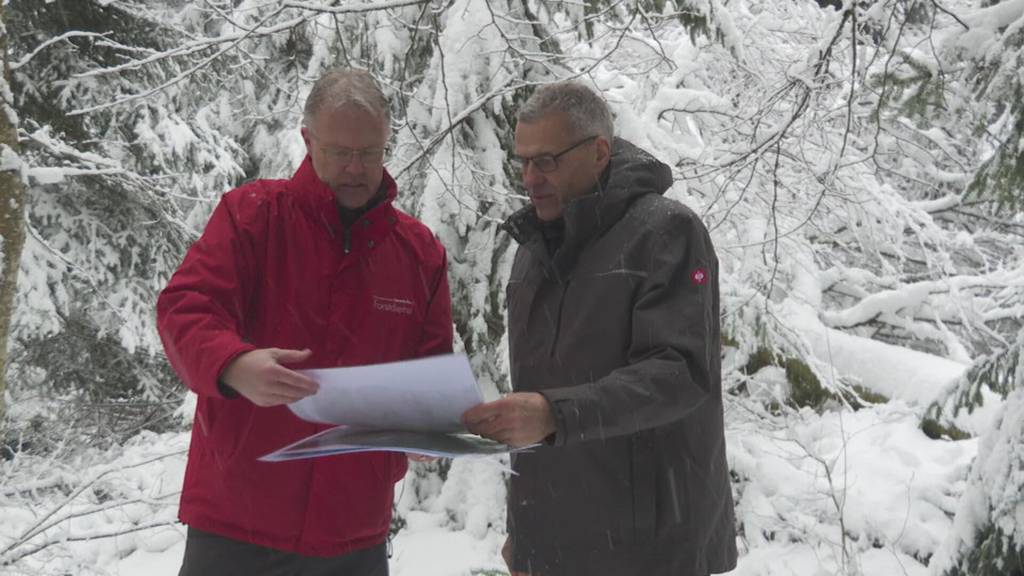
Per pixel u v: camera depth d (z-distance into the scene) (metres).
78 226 6.82
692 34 4.43
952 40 3.15
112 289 6.96
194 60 6.75
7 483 4.89
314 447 1.63
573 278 2.09
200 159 7.22
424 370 1.61
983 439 3.04
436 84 4.92
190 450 2.22
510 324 2.30
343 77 2.10
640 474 2.04
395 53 4.99
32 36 6.16
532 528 2.22
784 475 5.12
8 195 2.65
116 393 7.79
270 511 2.14
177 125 6.96
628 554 2.07
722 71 6.31
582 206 2.03
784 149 4.98
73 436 6.88
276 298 2.14
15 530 4.59
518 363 2.25
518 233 2.25
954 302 7.17
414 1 3.96
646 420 1.84
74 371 7.43
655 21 4.78
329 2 4.71
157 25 6.70
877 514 4.67
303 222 2.15
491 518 5.00
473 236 5.11
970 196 3.27
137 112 6.84
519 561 2.28
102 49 6.47
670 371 1.84
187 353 1.86
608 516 2.07
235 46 4.19
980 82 3.13
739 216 5.77
